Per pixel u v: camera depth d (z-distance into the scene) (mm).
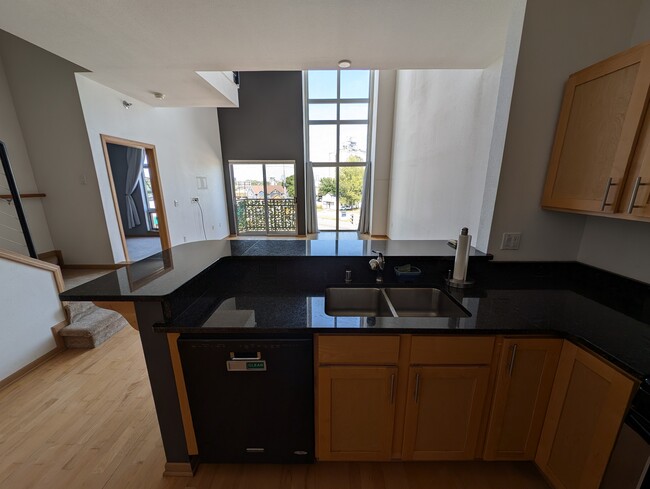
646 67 1013
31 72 3195
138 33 1791
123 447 1501
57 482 1330
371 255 1734
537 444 1265
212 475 1367
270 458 1350
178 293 1188
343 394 1227
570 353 1090
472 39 1706
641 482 822
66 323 2387
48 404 1791
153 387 1243
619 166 1136
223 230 6984
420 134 3678
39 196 3527
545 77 1428
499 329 1119
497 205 1616
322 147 7039
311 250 1845
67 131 3387
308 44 1881
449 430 1273
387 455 1318
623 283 1438
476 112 2090
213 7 1479
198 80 2912
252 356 1174
